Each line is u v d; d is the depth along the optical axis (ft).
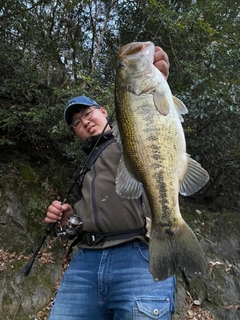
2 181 17.89
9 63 20.74
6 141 18.39
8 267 15.15
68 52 24.29
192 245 5.05
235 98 17.79
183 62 22.67
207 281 16.57
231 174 21.39
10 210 16.97
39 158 20.33
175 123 5.27
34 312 14.16
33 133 19.70
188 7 24.53
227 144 20.22
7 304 14.03
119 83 5.46
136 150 5.31
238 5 27.81
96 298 6.28
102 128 7.50
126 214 6.09
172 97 5.44
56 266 15.92
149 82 5.30
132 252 6.03
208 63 20.59
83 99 7.62
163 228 5.17
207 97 17.70
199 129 19.83
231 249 18.80
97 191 6.34
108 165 6.51
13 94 20.16
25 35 21.66
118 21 28.45
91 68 24.90
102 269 6.16
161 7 22.95
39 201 18.21
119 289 5.96
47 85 21.93
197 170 5.31
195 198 22.06
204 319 15.03
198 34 23.12
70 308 6.42
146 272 5.92
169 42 24.98
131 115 5.32
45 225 17.43
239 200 22.39
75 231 6.62
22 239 16.57
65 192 19.39
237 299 16.44
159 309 5.72
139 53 5.42
